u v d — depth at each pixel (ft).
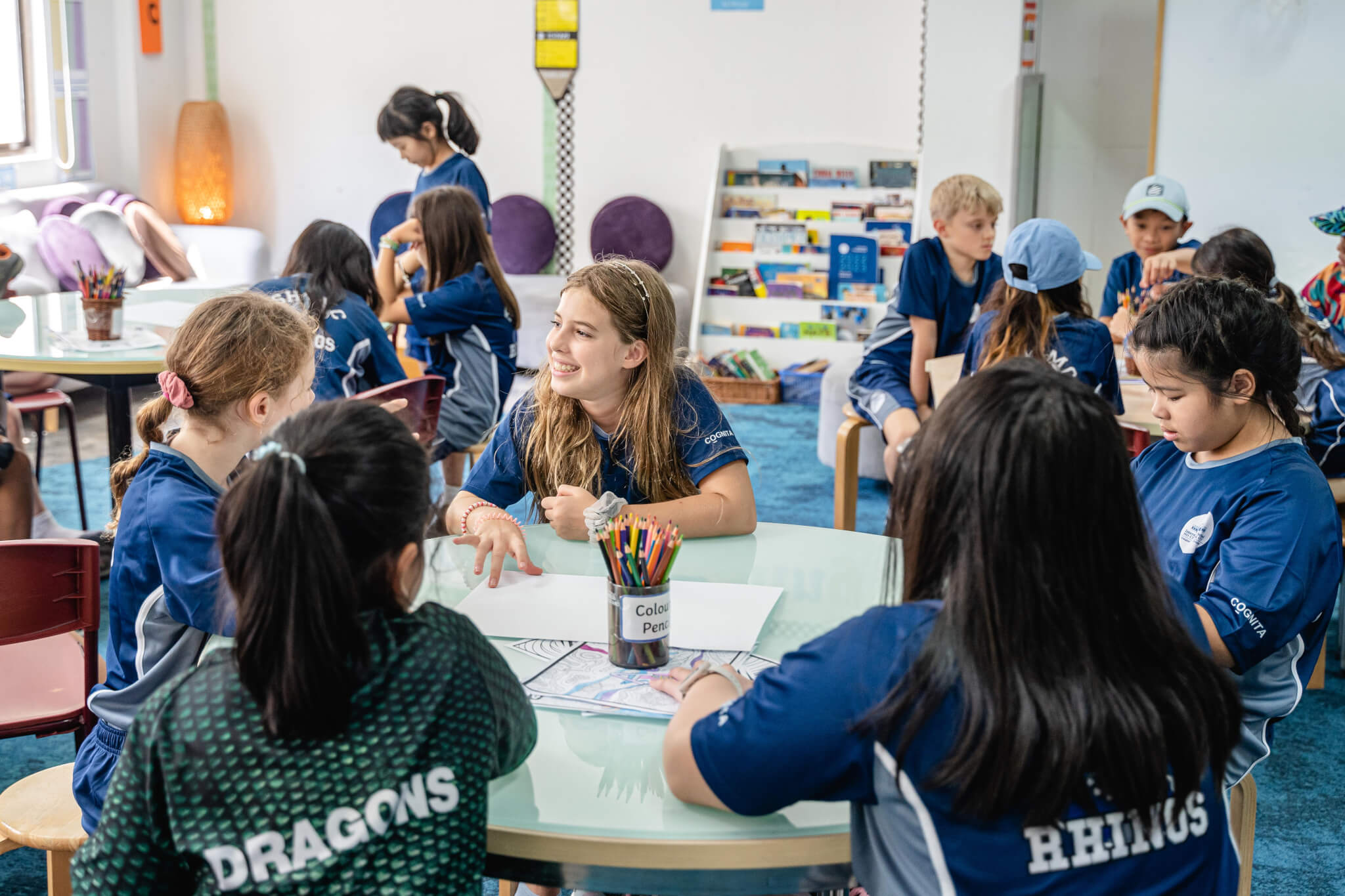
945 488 3.29
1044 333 9.58
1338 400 9.43
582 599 5.62
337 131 25.30
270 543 3.21
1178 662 3.31
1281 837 8.18
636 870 3.67
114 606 5.45
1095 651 3.20
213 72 25.46
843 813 3.83
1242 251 9.87
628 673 4.78
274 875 3.25
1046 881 3.20
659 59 23.77
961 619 3.21
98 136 23.89
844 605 5.58
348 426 3.38
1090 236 22.81
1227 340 5.29
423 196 12.71
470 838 3.46
